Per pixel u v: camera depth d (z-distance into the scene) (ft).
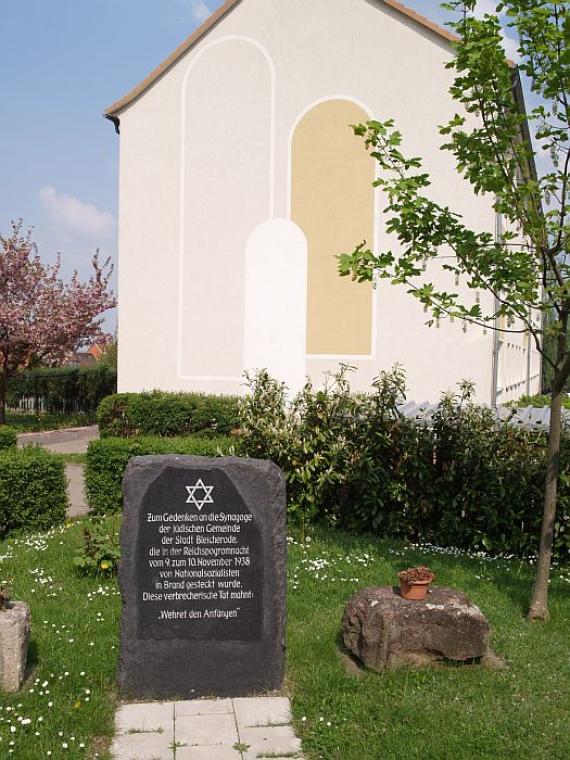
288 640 18.80
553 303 20.95
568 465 26.81
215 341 55.26
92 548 23.79
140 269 56.39
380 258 21.40
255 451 29.53
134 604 16.35
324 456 29.09
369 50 51.37
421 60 50.42
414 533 28.86
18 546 27.35
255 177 54.08
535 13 19.22
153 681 16.37
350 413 29.50
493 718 15.08
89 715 15.21
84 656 17.75
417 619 17.08
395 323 51.31
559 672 17.21
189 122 55.16
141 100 55.93
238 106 54.19
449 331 50.31
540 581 20.83
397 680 16.57
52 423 79.36
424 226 21.26
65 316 77.46
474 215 49.11
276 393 30.22
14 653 15.99
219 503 16.58
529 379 85.81
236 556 16.60
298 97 53.01
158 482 16.47
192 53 54.85
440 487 28.35
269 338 54.03
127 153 56.29
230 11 53.93
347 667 17.51
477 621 17.19
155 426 54.13
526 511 27.20
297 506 28.94
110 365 103.24
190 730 15.03
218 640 16.53
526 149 21.42
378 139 21.74
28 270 79.25
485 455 27.78
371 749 14.17
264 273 54.03
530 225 20.16
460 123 20.93
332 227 52.75
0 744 14.01
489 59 19.72
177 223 55.67
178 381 56.03
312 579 23.26
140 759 14.01
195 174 55.21
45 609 20.75
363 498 28.89
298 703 15.97
